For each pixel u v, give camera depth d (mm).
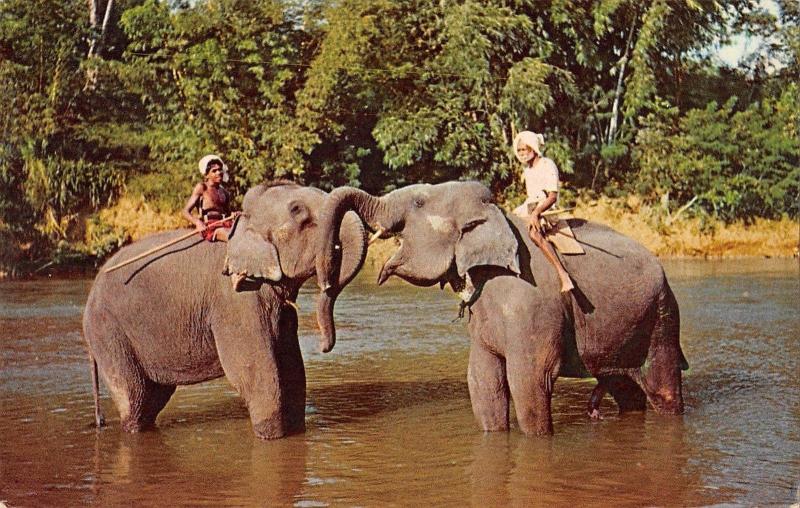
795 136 30469
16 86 27094
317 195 8570
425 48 31234
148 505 6824
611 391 9391
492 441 8344
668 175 30125
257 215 8492
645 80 30203
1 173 26328
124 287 8789
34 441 8516
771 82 32781
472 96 29719
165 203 27484
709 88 33031
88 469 7676
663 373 9141
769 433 8562
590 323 8680
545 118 31031
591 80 32062
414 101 29906
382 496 6930
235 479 7375
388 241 26578
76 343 13609
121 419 8789
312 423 9094
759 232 30172
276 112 28984
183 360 8719
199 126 28703
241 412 9484
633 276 8828
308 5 30625
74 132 27656
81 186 27156
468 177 29422
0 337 14148
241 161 28438
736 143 30250
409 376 11352
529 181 8734
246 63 29453
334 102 29469
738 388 10508
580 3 30547
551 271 8453
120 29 31234
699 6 30188
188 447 8281
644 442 8289
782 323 15430
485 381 8633
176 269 8719
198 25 29094
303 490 7086
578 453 7961
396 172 30891
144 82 28750
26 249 25922
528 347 8297
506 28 29578
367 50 29734
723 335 14258
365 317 16438
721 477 7305
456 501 6805
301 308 17281
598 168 31062
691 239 29578
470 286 8484
